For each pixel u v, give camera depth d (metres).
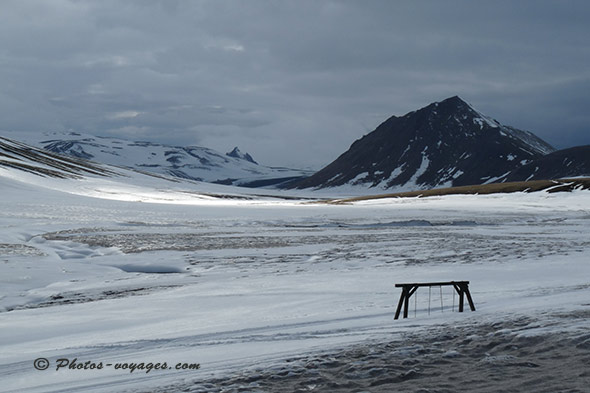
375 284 19.42
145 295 19.23
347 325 12.38
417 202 96.56
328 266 26.23
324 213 66.38
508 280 19.56
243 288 19.56
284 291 18.39
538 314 11.89
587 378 7.40
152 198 114.75
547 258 27.25
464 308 14.25
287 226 52.22
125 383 8.58
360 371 8.52
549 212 70.75
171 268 27.12
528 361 8.45
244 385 8.02
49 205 67.25
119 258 29.97
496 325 11.21
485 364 8.51
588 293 15.16
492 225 55.34
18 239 37.94
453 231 46.78
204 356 9.98
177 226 49.72
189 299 17.41
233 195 190.12
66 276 24.34
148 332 12.55
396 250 32.44
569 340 9.30
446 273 22.00
